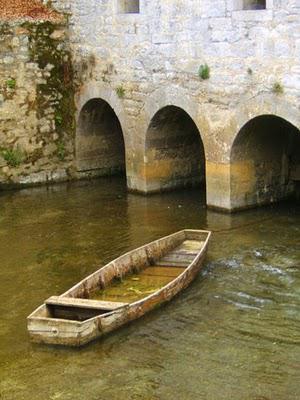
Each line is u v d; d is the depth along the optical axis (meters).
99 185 23.36
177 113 20.77
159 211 19.86
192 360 11.77
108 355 12.00
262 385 10.96
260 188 19.36
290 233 17.44
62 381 11.29
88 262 16.33
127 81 21.17
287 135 19.38
